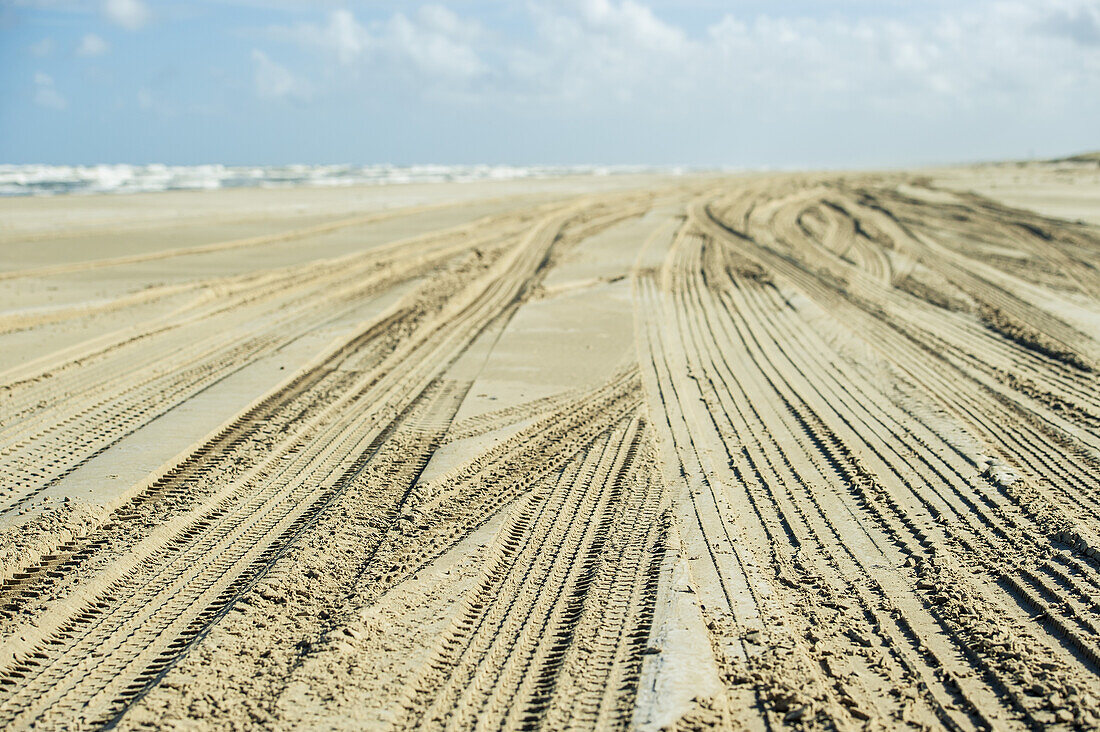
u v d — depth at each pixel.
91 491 9.13
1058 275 25.38
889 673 6.22
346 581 7.48
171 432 11.05
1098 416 12.32
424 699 5.85
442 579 7.50
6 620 6.79
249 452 10.63
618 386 13.77
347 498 9.25
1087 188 54.81
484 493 9.50
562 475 10.05
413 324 17.91
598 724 5.59
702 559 7.95
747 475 10.14
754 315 19.92
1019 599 7.25
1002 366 15.27
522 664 6.34
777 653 6.38
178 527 8.57
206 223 34.66
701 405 12.97
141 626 6.88
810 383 14.20
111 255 25.62
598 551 8.13
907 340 17.31
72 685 6.12
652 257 28.27
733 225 38.38
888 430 11.73
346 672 6.11
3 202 42.84
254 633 6.64
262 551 8.14
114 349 15.37
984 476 10.05
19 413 11.75
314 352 15.34
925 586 7.50
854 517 8.96
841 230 36.75
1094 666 6.27
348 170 134.62
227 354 15.20
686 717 5.57
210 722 5.54
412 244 30.17
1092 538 8.17
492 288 23.19
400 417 12.11
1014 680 6.09
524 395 13.18
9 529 8.20
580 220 39.97
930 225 37.44
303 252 27.45
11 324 16.45
